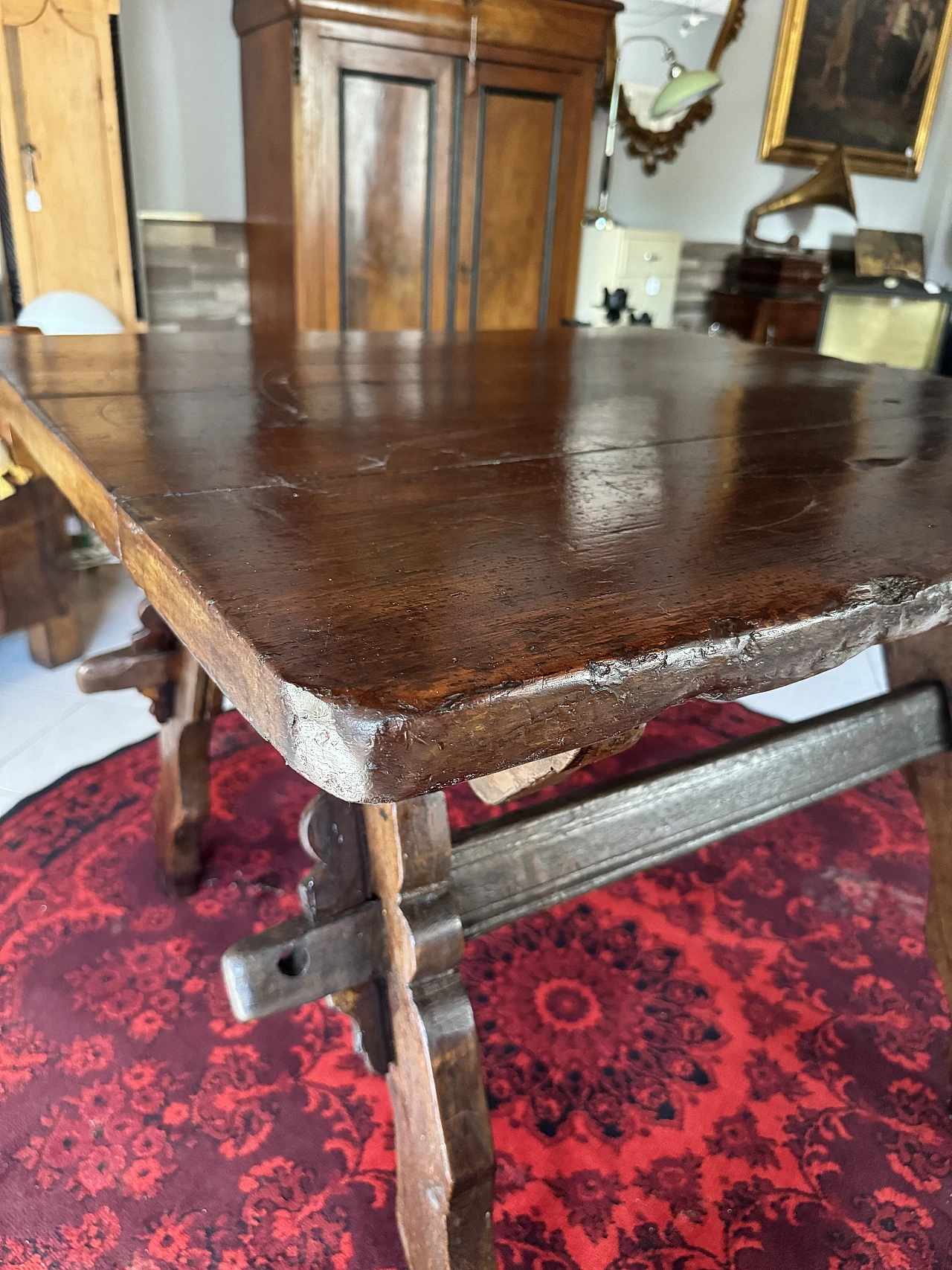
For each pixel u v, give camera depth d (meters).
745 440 0.97
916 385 1.37
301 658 0.44
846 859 1.60
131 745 1.83
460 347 1.54
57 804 1.63
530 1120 1.08
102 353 1.26
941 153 4.80
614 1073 1.16
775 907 1.48
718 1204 1.00
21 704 1.97
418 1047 0.77
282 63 2.48
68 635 2.12
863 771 1.11
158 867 1.44
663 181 3.88
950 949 1.17
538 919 1.43
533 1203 0.99
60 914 1.38
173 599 0.56
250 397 1.04
